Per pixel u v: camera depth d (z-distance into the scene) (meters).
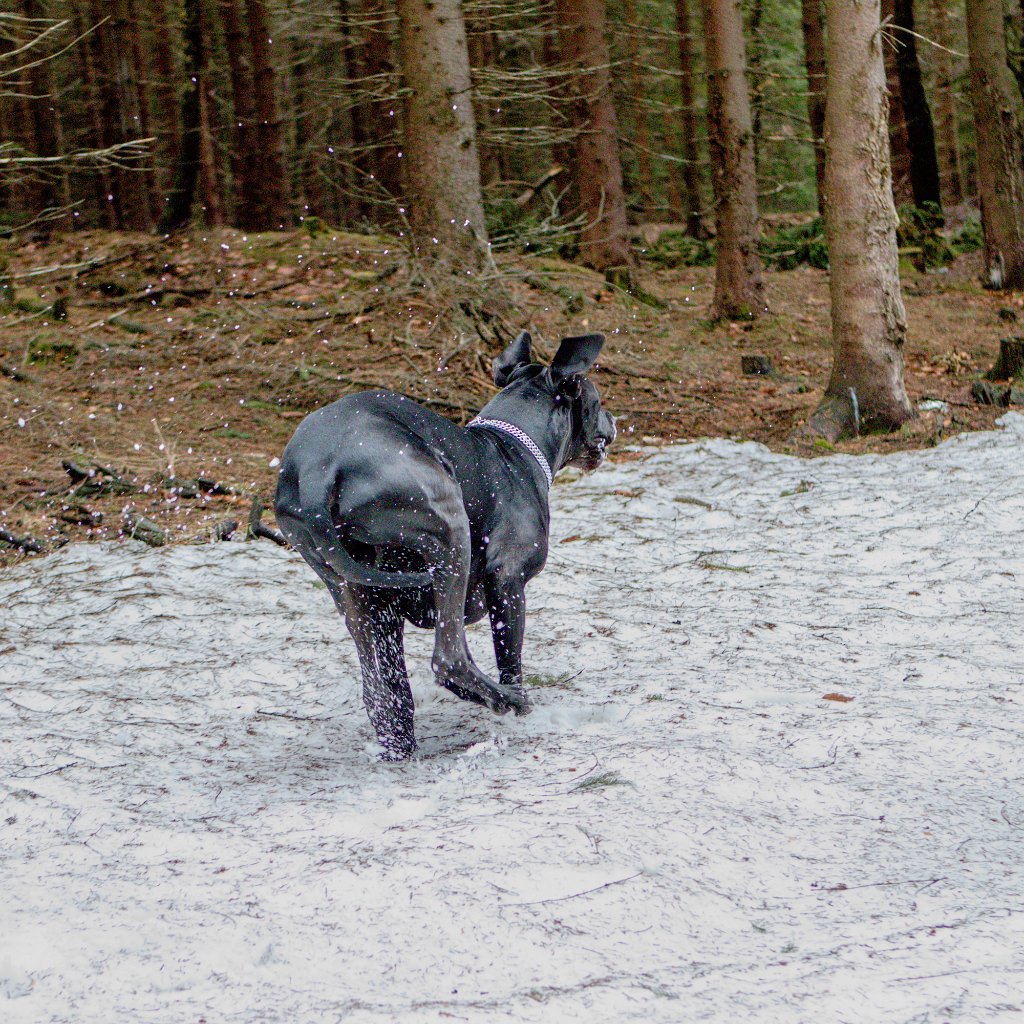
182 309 18.23
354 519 4.56
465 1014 2.90
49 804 4.55
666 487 11.41
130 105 26.28
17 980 3.23
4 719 5.77
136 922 3.54
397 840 4.05
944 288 22.94
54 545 9.85
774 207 36.44
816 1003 2.90
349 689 6.21
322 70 33.47
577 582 8.27
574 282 20.30
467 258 16.61
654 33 27.48
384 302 16.89
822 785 4.42
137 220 28.30
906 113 27.52
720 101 19.69
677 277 24.48
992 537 8.88
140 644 6.97
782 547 9.09
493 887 3.62
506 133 21.58
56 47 28.17
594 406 5.92
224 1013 3.00
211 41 31.11
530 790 4.54
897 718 5.10
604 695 5.82
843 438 13.77
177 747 5.40
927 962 3.10
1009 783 4.43
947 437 13.42
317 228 21.11
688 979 3.05
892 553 8.62
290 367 15.42
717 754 4.67
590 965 3.17
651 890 3.56
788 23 32.72
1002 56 22.14
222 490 11.32
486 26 24.75
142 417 13.91
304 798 4.63
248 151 26.52
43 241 22.48
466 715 5.79
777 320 20.02
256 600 7.98
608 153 21.91
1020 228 22.39
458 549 4.73
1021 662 6.05
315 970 3.23
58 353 16.02
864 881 3.65
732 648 6.55
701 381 16.62
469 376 15.06
